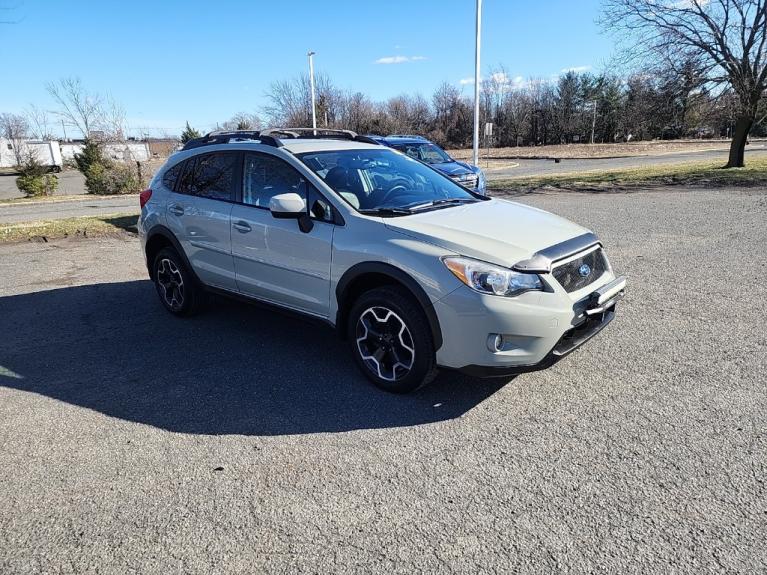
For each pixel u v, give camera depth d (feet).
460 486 9.25
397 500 8.95
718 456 9.75
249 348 15.60
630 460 9.75
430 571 7.47
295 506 8.88
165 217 17.80
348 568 7.57
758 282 19.67
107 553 8.00
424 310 11.36
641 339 15.01
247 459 10.20
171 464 10.11
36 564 7.82
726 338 14.87
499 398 12.18
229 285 16.19
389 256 11.78
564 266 11.46
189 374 13.94
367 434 10.94
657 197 44.37
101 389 13.23
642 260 23.54
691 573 7.27
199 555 7.90
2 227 35.63
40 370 14.40
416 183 15.23
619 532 8.04
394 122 185.88
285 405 12.21
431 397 12.37
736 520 8.19
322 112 154.40
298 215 13.20
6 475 9.93
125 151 98.94
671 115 66.39
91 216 43.27
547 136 255.91
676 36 61.62
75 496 9.29
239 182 15.52
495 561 7.59
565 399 12.00
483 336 10.85
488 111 246.68
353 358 13.44
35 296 21.33
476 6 66.90
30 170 82.94
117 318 18.56
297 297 14.10
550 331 10.88
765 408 11.27
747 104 60.95
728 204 38.37
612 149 161.17
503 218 13.05
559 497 8.86
